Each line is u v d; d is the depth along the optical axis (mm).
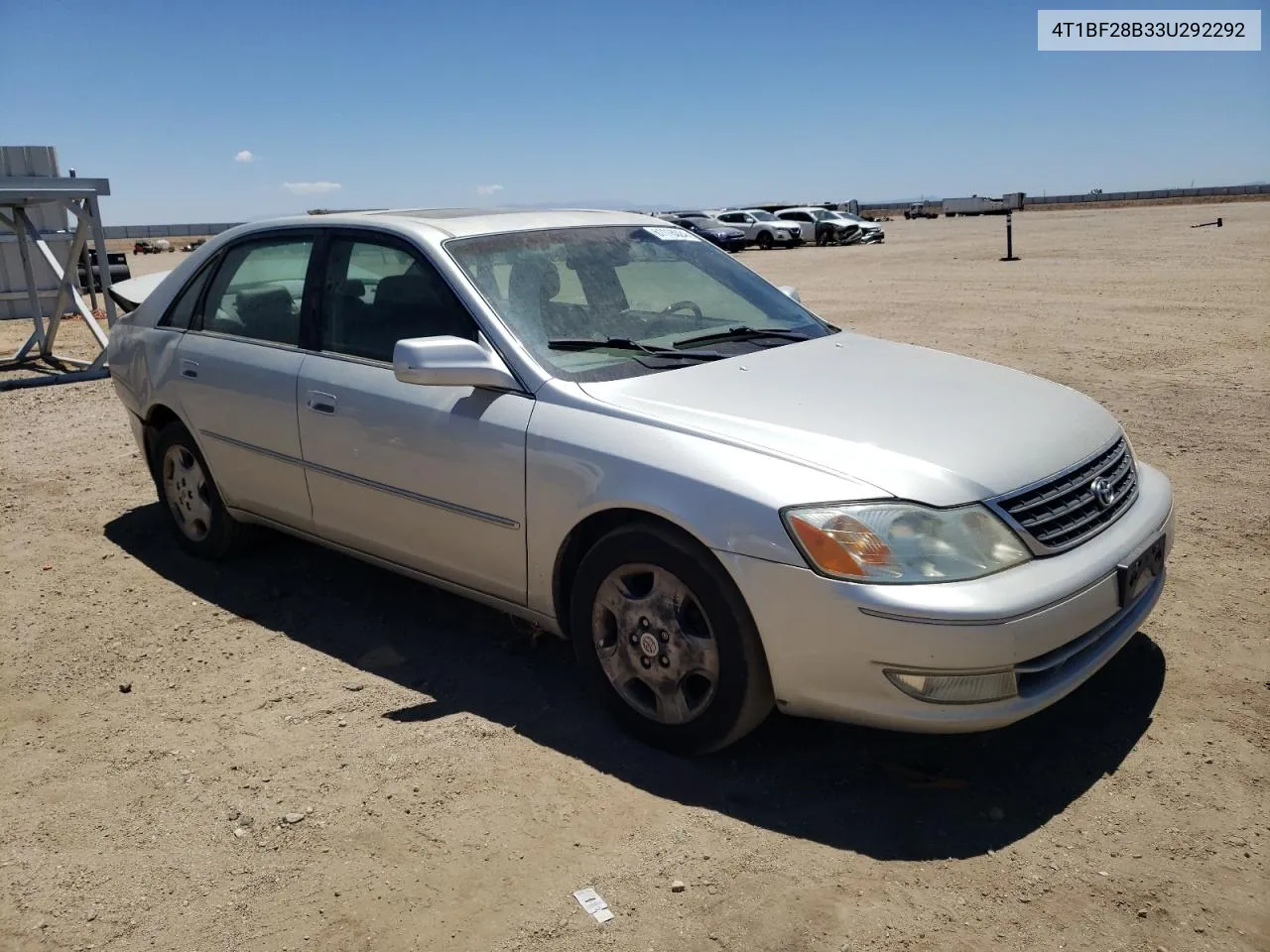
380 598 4805
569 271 4188
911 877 2799
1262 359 9609
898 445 3170
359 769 3404
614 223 4684
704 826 3045
